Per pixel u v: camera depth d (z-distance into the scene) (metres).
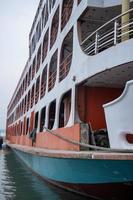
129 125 9.29
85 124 11.95
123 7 11.01
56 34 18.34
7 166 24.84
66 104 16.09
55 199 11.41
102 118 13.17
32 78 28.48
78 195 11.46
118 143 9.59
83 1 13.20
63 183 11.84
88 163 9.49
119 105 9.42
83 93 13.22
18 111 41.59
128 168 8.65
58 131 14.93
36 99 24.91
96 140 12.00
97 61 11.41
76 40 13.66
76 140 12.05
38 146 20.66
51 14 19.86
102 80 12.36
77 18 13.80
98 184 9.58
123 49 10.27
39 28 25.56
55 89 16.86
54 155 11.04
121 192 9.42
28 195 12.70
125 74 11.46
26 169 22.42
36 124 24.25
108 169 9.02
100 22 14.03
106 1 12.77
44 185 14.83
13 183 15.93
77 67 13.13
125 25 10.45
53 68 19.52
